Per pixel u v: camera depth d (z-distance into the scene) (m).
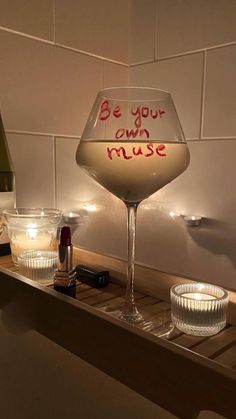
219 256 0.65
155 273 0.43
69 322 0.32
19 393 0.48
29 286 0.36
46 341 0.45
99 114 0.36
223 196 0.64
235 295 0.35
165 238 0.72
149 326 0.33
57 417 0.45
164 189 0.72
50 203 0.66
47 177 0.65
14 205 0.57
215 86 0.63
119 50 0.75
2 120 0.58
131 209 0.37
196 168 0.67
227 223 0.64
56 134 0.66
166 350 0.25
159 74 0.71
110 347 0.28
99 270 0.44
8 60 0.58
